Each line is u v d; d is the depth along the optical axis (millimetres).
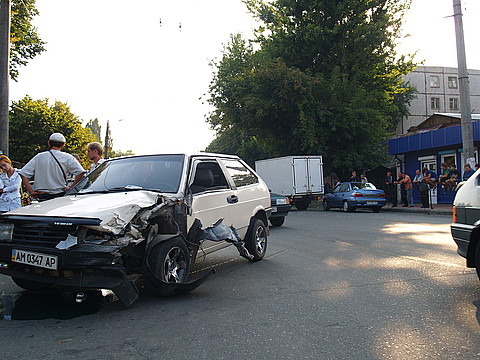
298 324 3967
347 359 3154
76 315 4320
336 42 28484
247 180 7566
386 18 27969
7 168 7590
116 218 4176
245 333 3740
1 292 5281
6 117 11312
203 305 4652
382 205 20391
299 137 26297
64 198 5133
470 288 5129
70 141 35062
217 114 30281
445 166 22312
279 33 29141
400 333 3680
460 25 16344
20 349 3412
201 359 3182
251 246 7156
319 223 14484
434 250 8016
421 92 47719
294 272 6387
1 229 4453
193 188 5777
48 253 4109
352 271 6332
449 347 3348
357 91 27031
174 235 4840
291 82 25797
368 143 28109
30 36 25000
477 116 25703
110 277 4160
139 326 3953
